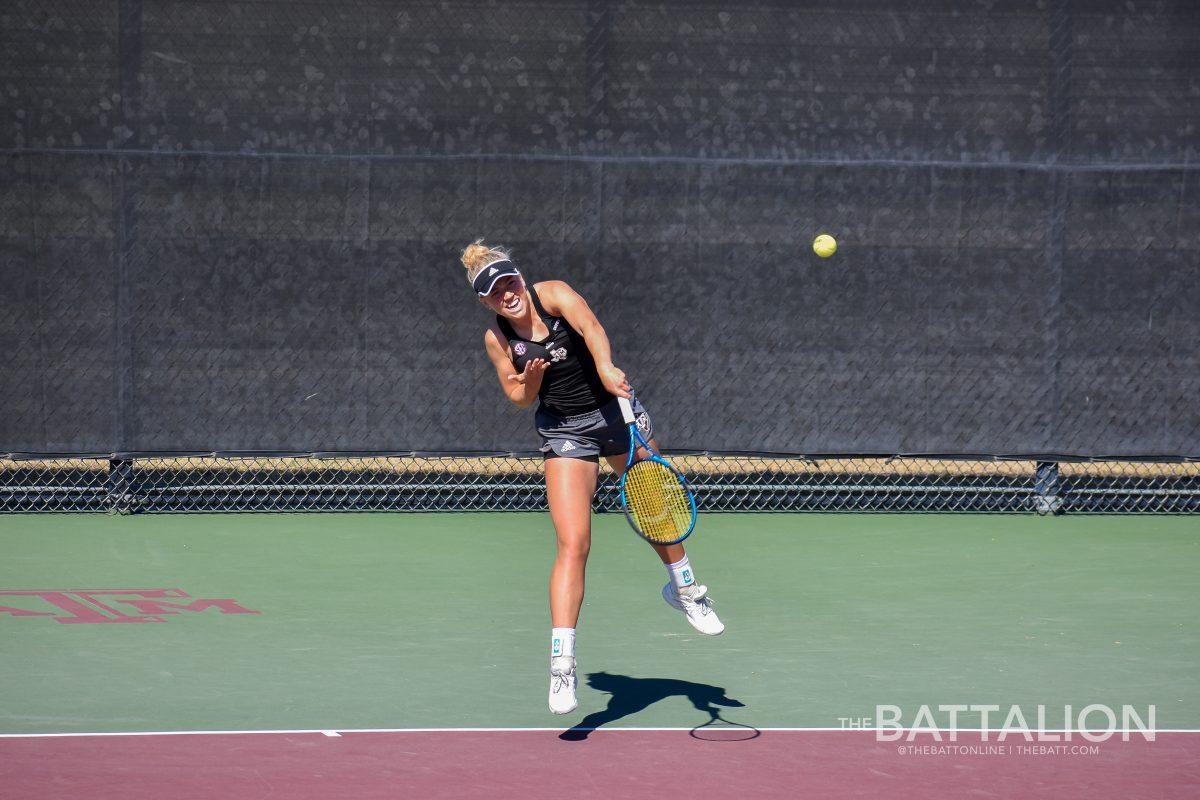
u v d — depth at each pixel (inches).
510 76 1152.2
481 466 1268.5
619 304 1167.0
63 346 1149.7
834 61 1165.1
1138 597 929.5
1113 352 1194.6
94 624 830.5
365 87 1148.5
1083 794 553.3
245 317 1157.1
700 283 1170.6
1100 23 1175.0
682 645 796.0
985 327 1187.9
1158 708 679.1
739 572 994.1
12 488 1169.4
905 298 1182.3
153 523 1149.7
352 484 1218.6
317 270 1157.1
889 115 1171.9
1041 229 1184.8
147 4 1131.9
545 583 956.6
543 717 655.8
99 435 1156.5
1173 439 1198.9
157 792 543.8
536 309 643.5
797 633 826.2
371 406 1168.2
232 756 591.2
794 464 1310.3
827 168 1170.6
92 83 1133.1
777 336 1178.0
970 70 1172.5
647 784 560.4
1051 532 1151.0
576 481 644.1
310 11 1141.7
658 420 1176.2
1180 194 1183.6
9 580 943.7
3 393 1145.4
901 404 1187.9
